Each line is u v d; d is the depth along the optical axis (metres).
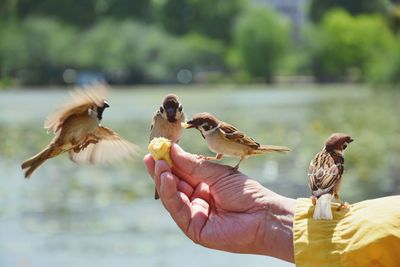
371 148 19.73
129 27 78.88
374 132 23.67
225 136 3.89
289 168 17.06
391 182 14.30
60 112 3.37
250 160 18.69
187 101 44.53
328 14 87.38
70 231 10.80
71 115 3.40
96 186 15.27
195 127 3.91
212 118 3.92
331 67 86.88
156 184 3.66
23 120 30.94
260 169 17.08
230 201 3.59
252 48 85.94
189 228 3.62
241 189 3.59
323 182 3.37
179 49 81.44
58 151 3.41
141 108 39.00
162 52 80.12
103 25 78.00
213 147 3.92
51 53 72.00
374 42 81.88
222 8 92.50
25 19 75.06
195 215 3.62
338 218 3.19
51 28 73.31
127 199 13.56
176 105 3.89
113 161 3.52
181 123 3.91
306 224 3.21
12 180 16.16
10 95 54.25
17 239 10.27
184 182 3.71
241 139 3.91
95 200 13.51
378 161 17.20
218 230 3.58
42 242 10.10
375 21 83.38
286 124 27.47
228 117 31.08
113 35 76.69
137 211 12.39
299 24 115.81
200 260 9.09
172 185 3.59
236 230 3.54
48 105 40.16
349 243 3.10
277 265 8.77
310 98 48.97
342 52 84.75
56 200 13.54
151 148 3.66
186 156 3.67
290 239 3.44
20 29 72.56
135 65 77.12
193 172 3.67
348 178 14.90
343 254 3.09
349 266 3.08
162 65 79.81
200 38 88.00
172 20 90.88
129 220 11.57
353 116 30.53
